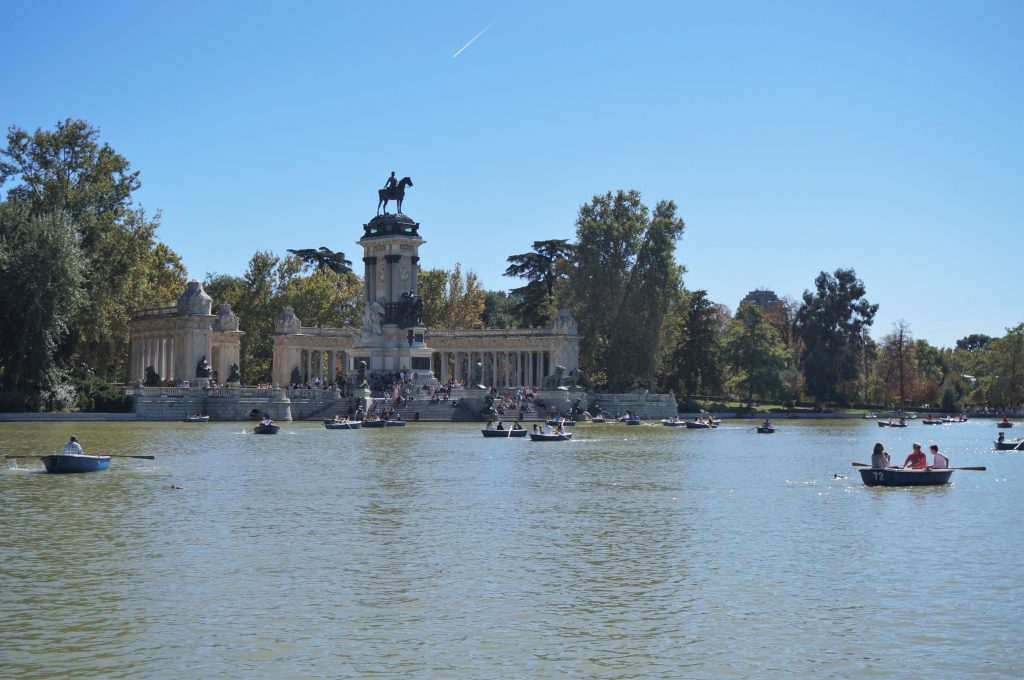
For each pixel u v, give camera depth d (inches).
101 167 5964.6
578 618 1330.0
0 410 5187.0
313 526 1971.0
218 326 6904.5
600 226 7495.1
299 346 7047.2
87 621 1296.8
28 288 5083.7
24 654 1171.9
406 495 2423.7
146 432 4478.3
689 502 2356.1
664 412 7106.3
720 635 1262.3
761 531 1961.1
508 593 1451.8
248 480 2674.7
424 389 6304.1
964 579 1547.7
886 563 1660.9
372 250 6860.2
